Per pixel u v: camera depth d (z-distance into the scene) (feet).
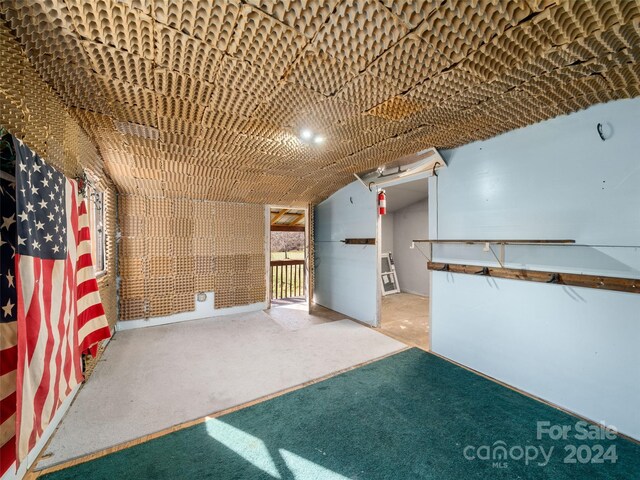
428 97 5.76
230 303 14.93
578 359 6.29
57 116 5.44
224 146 8.61
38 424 4.08
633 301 5.53
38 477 4.61
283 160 10.11
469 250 8.59
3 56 3.67
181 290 13.60
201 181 12.04
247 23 3.80
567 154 6.45
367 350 10.00
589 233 6.09
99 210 9.64
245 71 4.86
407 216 20.13
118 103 5.90
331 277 15.97
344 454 5.15
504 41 4.11
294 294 20.13
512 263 7.50
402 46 4.25
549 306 6.76
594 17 3.62
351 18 3.74
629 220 5.56
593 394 6.05
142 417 6.20
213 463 4.94
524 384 7.25
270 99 5.81
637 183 5.47
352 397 6.99
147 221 12.71
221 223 14.69
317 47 4.27
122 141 7.98
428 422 6.03
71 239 5.45
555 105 6.07
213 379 7.92
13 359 3.68
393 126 7.22
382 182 11.98
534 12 3.56
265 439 5.53
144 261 12.63
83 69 4.69
